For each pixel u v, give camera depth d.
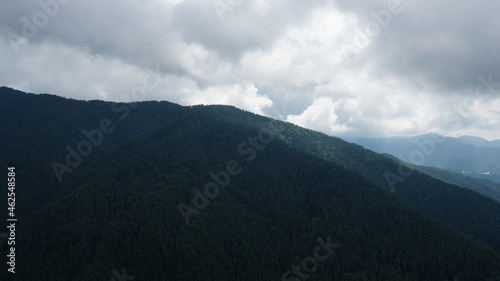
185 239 153.75
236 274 155.00
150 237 150.25
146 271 141.50
